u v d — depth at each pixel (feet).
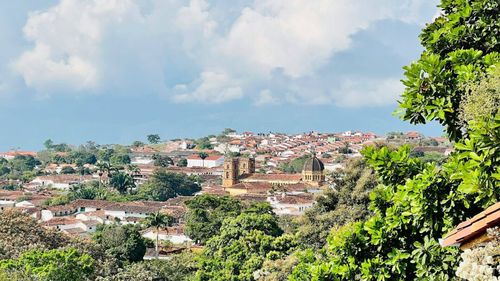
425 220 39.88
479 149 35.27
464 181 34.91
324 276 47.57
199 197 354.74
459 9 48.32
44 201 543.80
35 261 144.25
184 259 256.32
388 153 45.42
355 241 46.34
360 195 142.51
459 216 39.14
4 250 160.25
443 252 39.34
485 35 46.52
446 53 47.55
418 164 45.16
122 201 553.23
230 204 350.84
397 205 43.50
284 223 334.65
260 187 548.72
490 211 27.68
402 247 44.09
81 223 413.59
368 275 43.60
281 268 166.40
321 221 149.59
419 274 39.68
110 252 255.50
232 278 200.75
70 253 149.18
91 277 170.50
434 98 42.91
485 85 36.86
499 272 27.71
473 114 37.04
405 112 43.62
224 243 252.42
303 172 563.07
